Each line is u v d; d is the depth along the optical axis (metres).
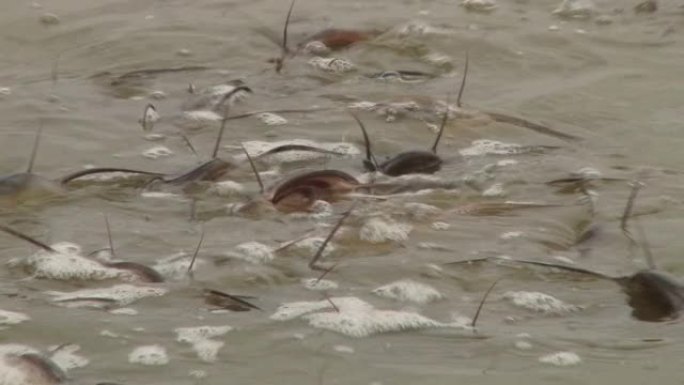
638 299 8.87
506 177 10.95
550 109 12.48
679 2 15.23
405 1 15.38
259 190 10.57
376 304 8.71
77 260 9.14
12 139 11.53
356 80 13.19
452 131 11.89
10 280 8.94
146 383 7.70
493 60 13.67
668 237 9.81
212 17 14.77
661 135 11.90
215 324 8.36
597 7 15.18
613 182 10.86
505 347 8.18
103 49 13.88
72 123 11.96
